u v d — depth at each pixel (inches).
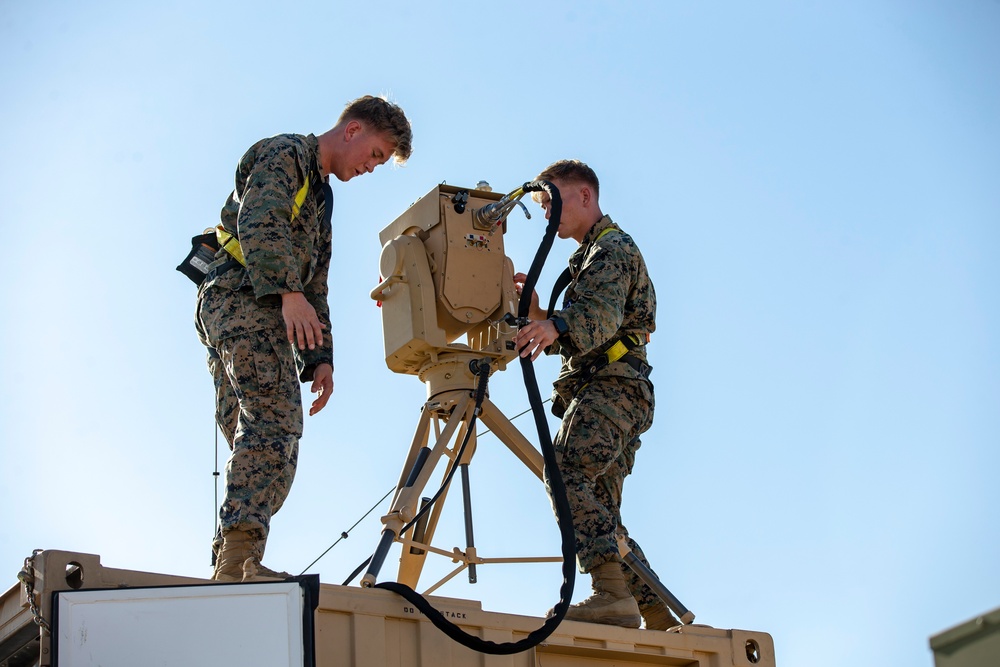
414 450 211.3
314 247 191.3
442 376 214.1
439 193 221.6
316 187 190.4
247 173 186.4
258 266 174.9
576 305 192.1
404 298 216.1
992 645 101.3
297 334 173.0
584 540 194.5
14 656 158.9
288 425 178.1
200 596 136.9
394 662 160.6
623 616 189.9
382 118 195.0
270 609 137.0
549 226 191.9
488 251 221.3
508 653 159.9
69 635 135.0
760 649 194.2
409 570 212.8
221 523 171.2
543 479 206.2
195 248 189.6
